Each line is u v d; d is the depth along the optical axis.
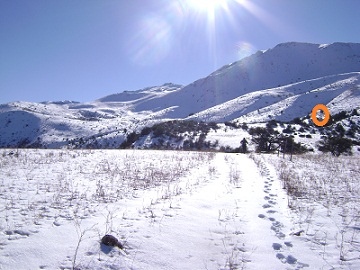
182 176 12.76
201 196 9.20
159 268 4.81
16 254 4.81
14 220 6.26
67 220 6.46
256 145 53.97
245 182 12.06
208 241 5.95
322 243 6.12
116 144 113.75
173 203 8.20
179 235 6.06
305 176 14.17
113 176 11.92
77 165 14.51
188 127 95.50
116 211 7.27
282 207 8.55
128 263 4.82
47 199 8.00
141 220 6.69
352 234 6.64
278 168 16.64
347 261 5.38
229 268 4.99
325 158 24.09
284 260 5.38
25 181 10.10
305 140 58.47
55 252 4.97
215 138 79.00
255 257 5.40
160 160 18.19
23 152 19.11
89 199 8.21
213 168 15.48
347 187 11.60
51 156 17.62
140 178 11.77
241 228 6.72
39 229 5.86
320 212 8.19
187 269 4.88
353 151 39.88
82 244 5.29
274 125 101.38
